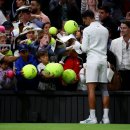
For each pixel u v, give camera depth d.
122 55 25.88
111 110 24.81
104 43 24.12
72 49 25.58
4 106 24.69
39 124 22.70
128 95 24.72
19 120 24.69
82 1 30.86
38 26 27.97
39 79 24.78
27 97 24.70
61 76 24.91
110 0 31.97
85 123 23.45
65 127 20.91
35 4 29.38
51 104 24.77
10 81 24.84
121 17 31.55
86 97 24.69
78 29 27.42
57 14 31.61
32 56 25.17
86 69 23.94
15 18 29.08
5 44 25.89
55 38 27.38
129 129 20.19
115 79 25.12
